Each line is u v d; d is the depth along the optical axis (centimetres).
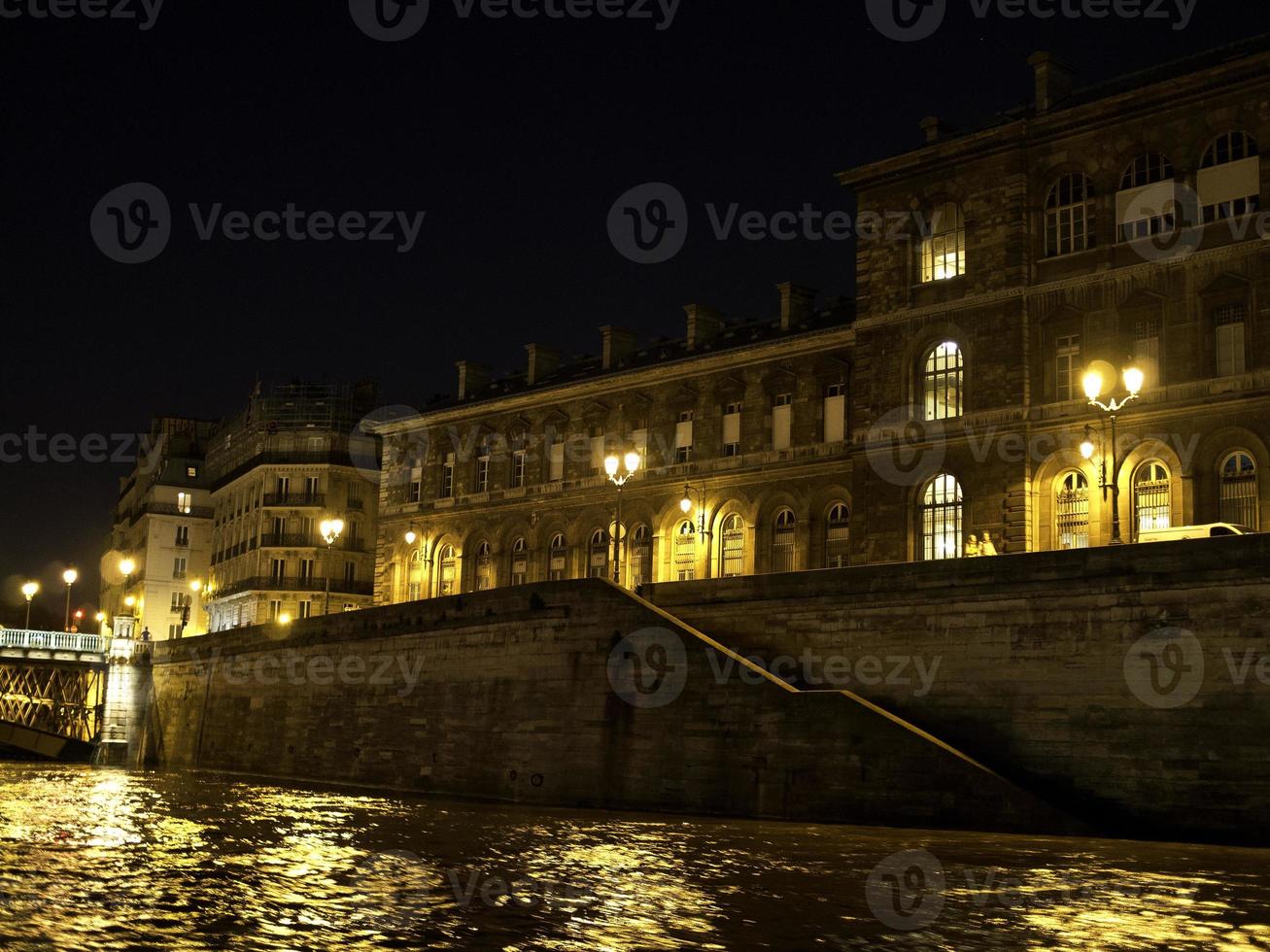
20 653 8525
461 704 5400
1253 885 2659
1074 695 3734
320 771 6272
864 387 6028
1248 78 5025
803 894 2586
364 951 2083
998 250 5638
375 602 9250
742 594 4616
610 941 2161
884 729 3816
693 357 7481
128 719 8538
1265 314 4962
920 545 5794
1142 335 5269
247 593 10956
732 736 4206
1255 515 4941
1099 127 5419
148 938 2142
